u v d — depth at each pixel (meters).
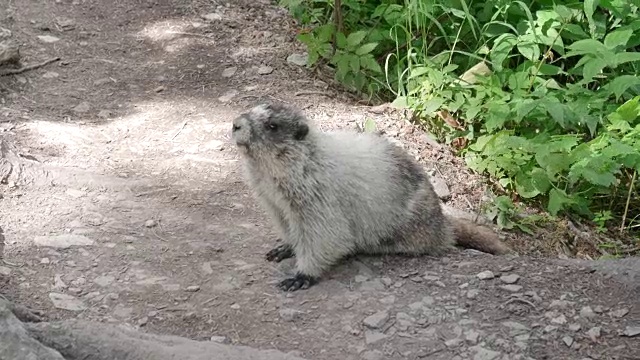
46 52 9.91
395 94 10.05
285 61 10.34
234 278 6.38
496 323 5.84
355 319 5.90
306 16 10.95
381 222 6.57
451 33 10.62
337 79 10.08
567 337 5.71
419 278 6.42
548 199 9.09
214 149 8.49
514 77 9.37
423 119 9.52
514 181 9.02
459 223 7.35
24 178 7.41
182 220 7.18
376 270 6.57
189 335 5.69
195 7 11.23
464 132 9.44
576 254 8.47
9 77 9.30
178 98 9.41
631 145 8.56
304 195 6.23
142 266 6.43
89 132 8.57
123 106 9.16
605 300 6.13
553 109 8.62
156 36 10.54
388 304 6.06
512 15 10.50
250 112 6.34
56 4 10.90
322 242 6.28
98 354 5.09
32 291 5.98
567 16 9.52
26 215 6.95
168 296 6.09
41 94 9.18
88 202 7.27
